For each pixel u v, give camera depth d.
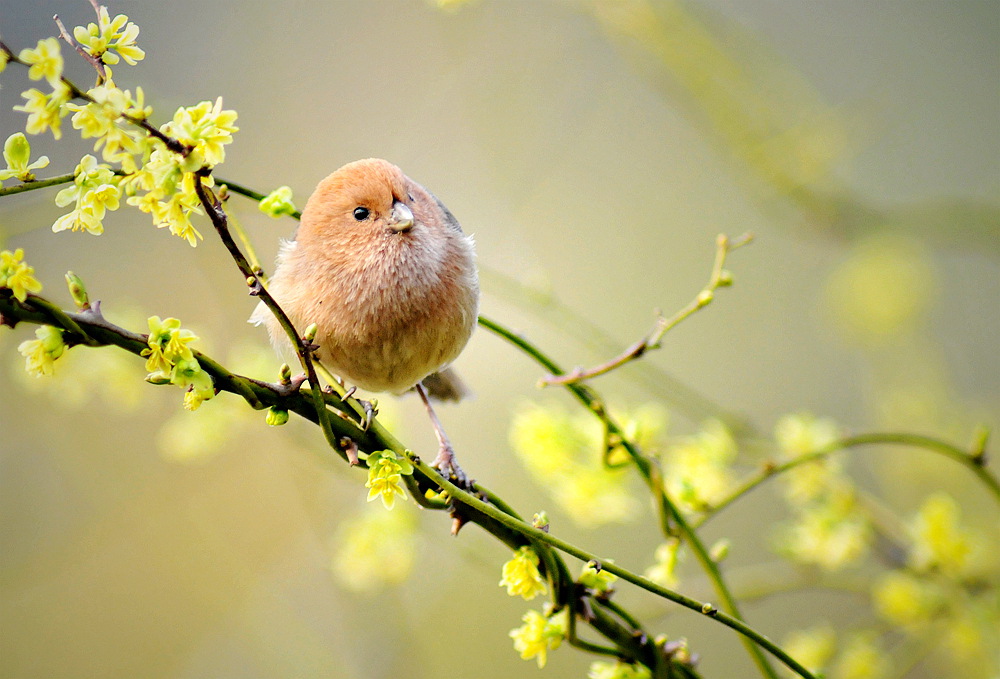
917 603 3.21
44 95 3.06
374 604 3.31
